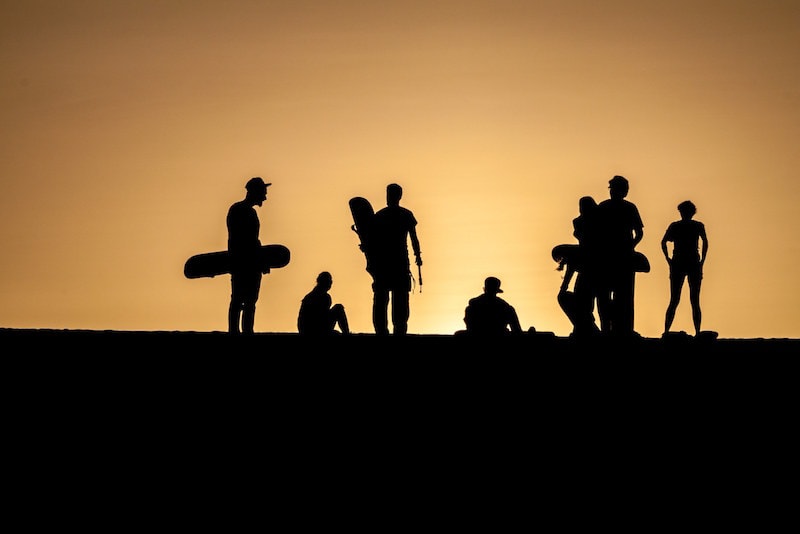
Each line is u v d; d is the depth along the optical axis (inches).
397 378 754.8
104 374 748.0
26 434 734.5
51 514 725.3
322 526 732.7
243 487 735.7
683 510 737.6
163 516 729.6
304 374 754.8
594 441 746.8
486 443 745.0
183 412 745.6
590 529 729.6
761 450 746.2
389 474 739.4
